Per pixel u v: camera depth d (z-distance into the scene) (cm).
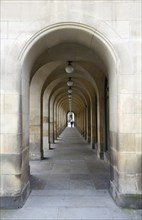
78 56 713
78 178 679
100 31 486
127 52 482
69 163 920
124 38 484
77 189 573
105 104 1034
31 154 998
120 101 477
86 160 991
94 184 616
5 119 470
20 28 482
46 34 490
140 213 435
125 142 473
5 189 460
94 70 1010
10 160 464
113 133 525
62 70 1084
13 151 466
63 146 1513
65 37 548
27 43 480
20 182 464
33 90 1008
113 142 525
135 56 482
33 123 1005
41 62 722
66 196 524
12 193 459
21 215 425
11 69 476
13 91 474
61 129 3080
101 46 517
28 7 486
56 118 2069
